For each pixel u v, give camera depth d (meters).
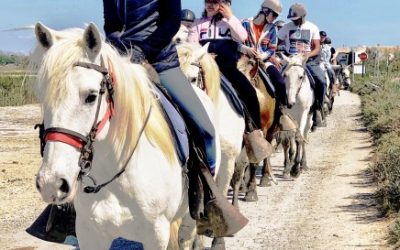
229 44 7.33
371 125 17.67
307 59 11.66
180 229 5.16
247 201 9.32
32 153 13.68
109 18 4.51
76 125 3.40
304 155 11.91
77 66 3.44
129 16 4.39
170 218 4.32
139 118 4.00
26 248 7.01
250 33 8.88
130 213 4.00
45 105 3.40
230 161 6.57
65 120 3.37
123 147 3.88
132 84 3.95
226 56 7.34
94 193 3.92
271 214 8.55
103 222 3.97
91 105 3.47
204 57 6.22
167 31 4.43
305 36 11.68
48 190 3.29
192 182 4.59
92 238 4.06
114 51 3.88
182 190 4.45
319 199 9.34
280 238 7.38
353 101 29.53
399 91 23.80
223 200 4.71
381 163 10.58
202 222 4.87
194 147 4.61
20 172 11.46
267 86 8.84
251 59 8.56
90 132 3.50
